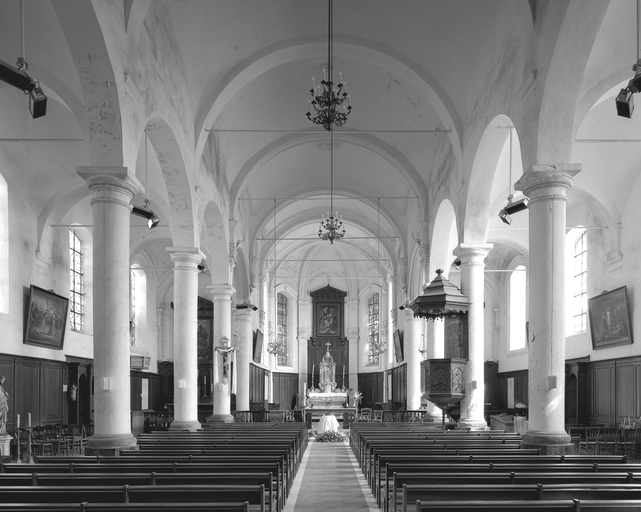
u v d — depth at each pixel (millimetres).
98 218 11453
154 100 13492
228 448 10656
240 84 18297
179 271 17453
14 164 18359
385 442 11695
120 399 11328
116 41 11188
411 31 17031
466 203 17078
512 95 13094
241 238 26938
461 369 17188
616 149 18484
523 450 9938
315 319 46000
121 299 11484
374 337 44312
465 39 16000
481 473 7031
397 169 25141
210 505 4875
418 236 25500
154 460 8625
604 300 20188
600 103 16500
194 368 17688
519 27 12391
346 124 23234
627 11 11594
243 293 29359
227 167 23391
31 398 18578
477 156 16219
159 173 21047
